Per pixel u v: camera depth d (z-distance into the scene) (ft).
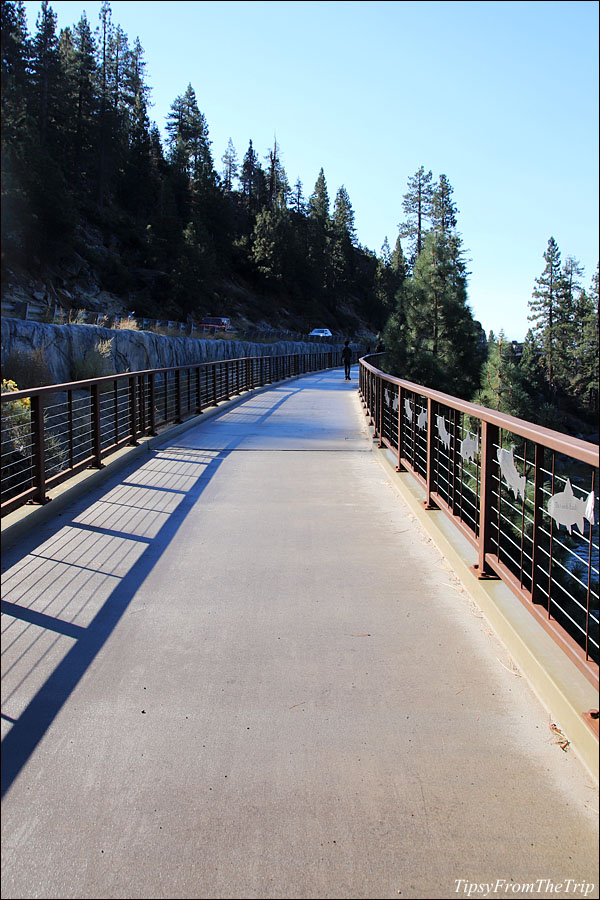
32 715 11.27
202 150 337.72
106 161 235.81
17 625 14.76
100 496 26.66
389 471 30.81
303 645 13.97
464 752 10.32
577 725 10.14
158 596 16.56
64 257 171.12
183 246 214.28
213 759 10.14
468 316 97.55
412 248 296.51
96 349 50.44
